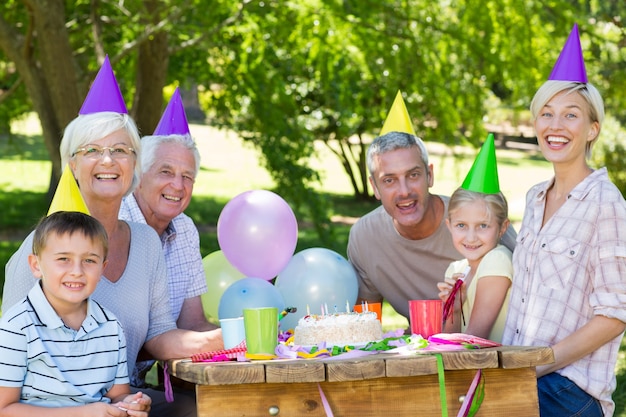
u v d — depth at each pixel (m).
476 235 3.62
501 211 3.62
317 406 2.75
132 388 3.52
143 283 3.42
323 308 3.64
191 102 32.22
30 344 2.88
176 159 3.82
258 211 3.97
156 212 3.82
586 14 9.40
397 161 3.92
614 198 3.19
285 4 8.89
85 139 3.36
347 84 9.97
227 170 24.11
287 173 11.47
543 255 3.28
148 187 3.81
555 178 3.44
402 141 3.95
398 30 9.30
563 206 3.29
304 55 9.71
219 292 4.25
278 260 4.01
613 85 9.82
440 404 2.80
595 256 3.19
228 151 27.61
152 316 3.51
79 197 3.30
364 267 4.36
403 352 2.88
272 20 9.11
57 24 8.77
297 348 3.01
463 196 3.62
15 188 19.36
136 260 3.43
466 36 9.09
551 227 3.29
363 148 19.44
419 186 3.93
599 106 3.32
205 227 15.77
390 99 9.98
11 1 10.10
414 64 9.39
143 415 2.88
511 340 3.35
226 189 20.81
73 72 8.88
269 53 9.99
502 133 29.52
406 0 9.34
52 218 2.98
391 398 2.78
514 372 2.83
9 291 3.21
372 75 9.50
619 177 14.45
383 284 4.33
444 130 9.79
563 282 3.22
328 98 10.56
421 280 4.25
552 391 3.18
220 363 2.86
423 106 10.31
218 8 9.25
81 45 10.98
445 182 21.08
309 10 8.87
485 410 2.81
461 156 10.03
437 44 9.30
